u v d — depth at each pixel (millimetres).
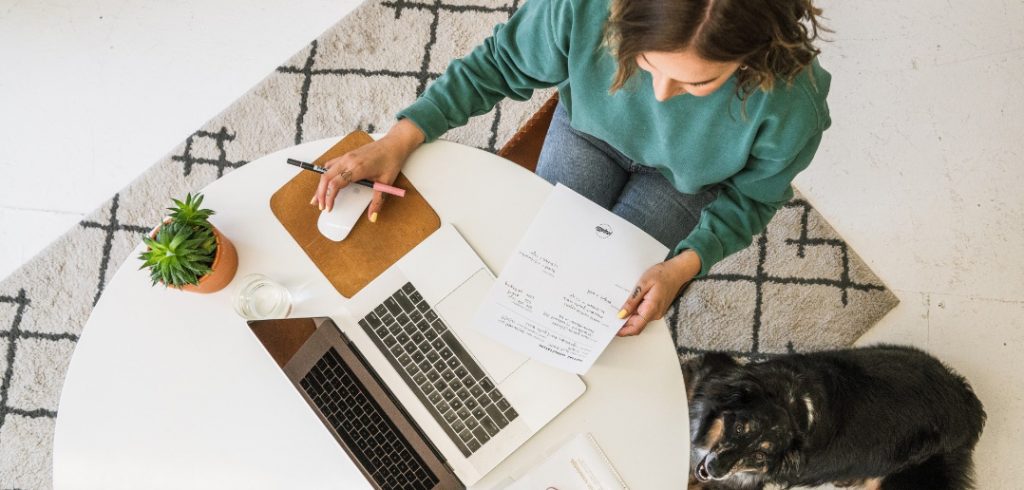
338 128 1846
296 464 1067
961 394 1520
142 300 1090
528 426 1076
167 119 1851
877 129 1818
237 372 1082
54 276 1754
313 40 1881
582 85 1075
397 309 1091
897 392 1467
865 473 1503
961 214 1779
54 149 1829
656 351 1102
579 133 1314
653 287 1084
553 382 1085
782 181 1119
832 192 1800
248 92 1854
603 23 963
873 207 1789
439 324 1090
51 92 1857
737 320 1758
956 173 1794
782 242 1782
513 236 1117
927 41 1846
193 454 1066
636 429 1078
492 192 1129
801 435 1365
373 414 1052
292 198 1112
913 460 1507
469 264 1102
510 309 1092
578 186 1313
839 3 1876
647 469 1068
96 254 1767
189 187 1806
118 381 1075
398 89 1867
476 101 1201
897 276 1763
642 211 1295
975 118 1812
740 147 1041
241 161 1822
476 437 1074
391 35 1891
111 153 1830
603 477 1062
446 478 1051
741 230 1186
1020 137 1800
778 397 1363
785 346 1743
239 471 1064
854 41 1857
